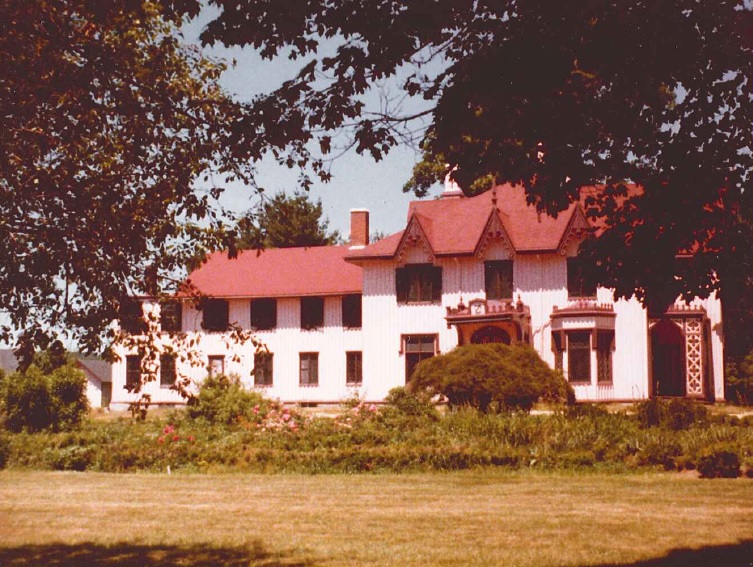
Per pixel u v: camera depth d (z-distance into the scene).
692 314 41.00
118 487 17.89
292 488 17.41
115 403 50.56
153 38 10.66
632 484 17.06
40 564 11.46
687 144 9.72
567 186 9.55
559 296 42.06
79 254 9.91
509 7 8.91
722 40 9.04
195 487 17.73
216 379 25.61
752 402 42.16
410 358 44.34
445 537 12.50
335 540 12.51
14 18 8.99
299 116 9.09
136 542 12.75
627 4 8.66
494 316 41.19
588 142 9.45
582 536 12.37
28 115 9.41
